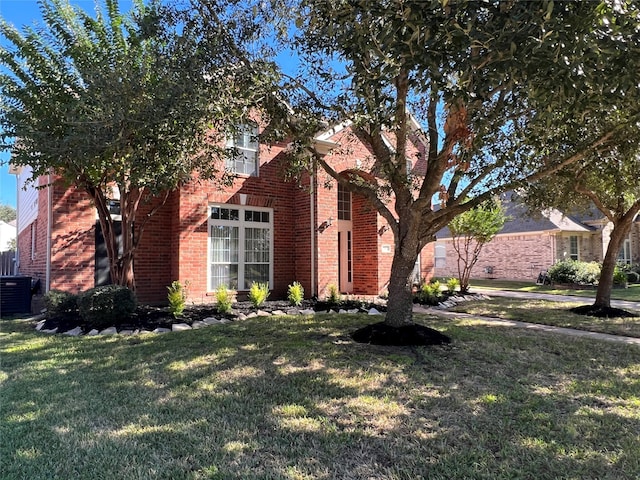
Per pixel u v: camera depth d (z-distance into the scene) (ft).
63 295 28.99
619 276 62.03
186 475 9.46
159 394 14.69
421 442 11.23
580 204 38.93
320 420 12.56
